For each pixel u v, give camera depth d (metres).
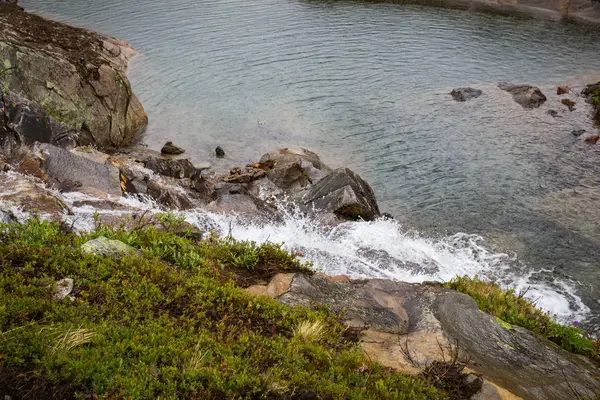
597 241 19.72
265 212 18.55
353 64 40.19
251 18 51.12
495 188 23.69
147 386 5.98
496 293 13.01
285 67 38.84
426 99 34.41
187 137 28.06
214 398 6.11
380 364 8.02
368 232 18.25
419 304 10.88
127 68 36.56
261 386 6.45
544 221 21.02
